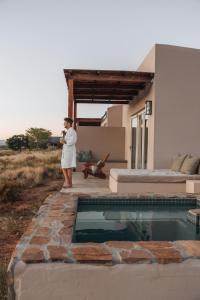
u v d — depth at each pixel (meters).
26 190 9.48
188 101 8.27
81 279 2.25
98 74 8.12
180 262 2.28
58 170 14.67
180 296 2.29
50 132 49.50
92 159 13.78
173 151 8.20
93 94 11.03
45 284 2.25
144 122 9.50
